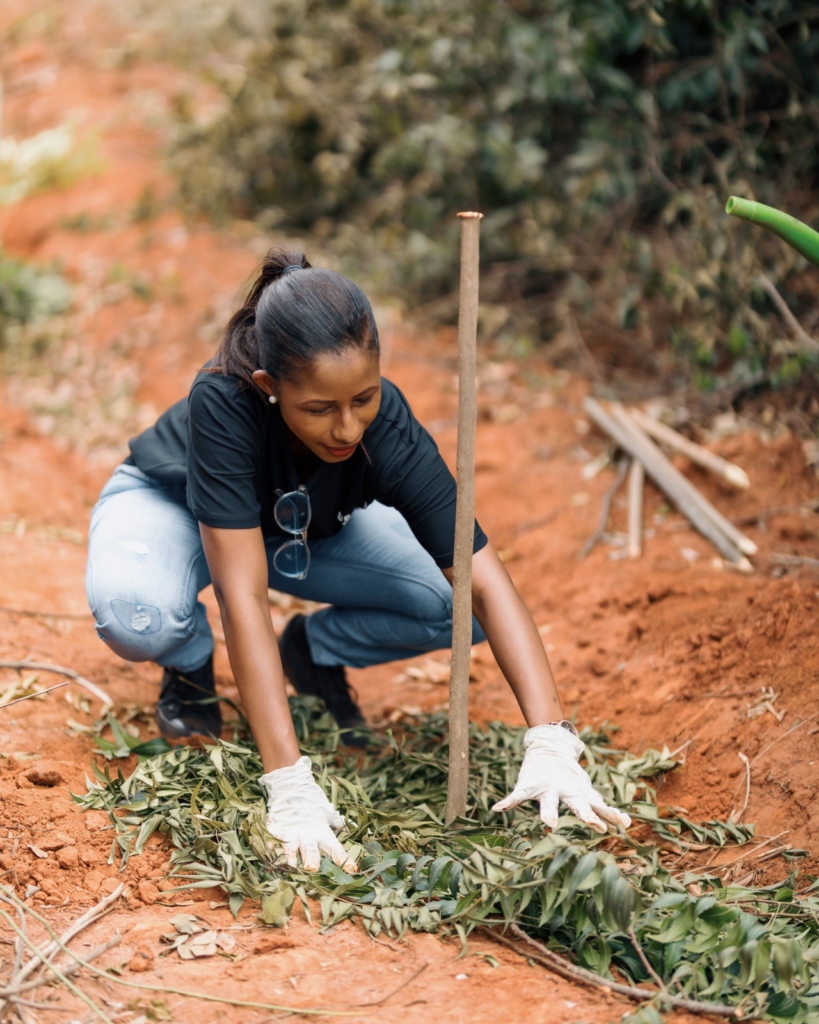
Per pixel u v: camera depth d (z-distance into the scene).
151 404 5.72
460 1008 2.06
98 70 9.48
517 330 6.01
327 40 6.66
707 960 2.16
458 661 2.46
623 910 2.07
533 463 4.89
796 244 2.38
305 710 3.17
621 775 2.84
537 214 5.93
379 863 2.39
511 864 2.26
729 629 3.40
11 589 3.91
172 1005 2.05
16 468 5.06
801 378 4.68
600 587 3.98
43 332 6.45
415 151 6.13
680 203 5.08
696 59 5.21
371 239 6.54
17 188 7.92
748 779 2.90
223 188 7.16
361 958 2.20
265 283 2.41
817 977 2.13
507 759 2.95
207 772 2.67
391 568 2.97
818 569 3.88
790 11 4.84
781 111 5.05
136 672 3.54
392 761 3.01
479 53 5.90
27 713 3.11
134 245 7.07
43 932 2.27
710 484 4.48
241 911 2.35
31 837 2.56
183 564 2.82
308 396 2.20
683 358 5.27
